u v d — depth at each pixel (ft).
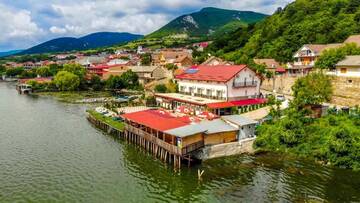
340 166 172.04
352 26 411.13
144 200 141.38
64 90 512.22
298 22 508.53
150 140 197.16
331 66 278.05
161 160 188.24
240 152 194.29
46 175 167.22
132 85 510.58
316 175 162.30
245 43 583.17
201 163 180.55
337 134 178.40
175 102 289.53
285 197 139.74
